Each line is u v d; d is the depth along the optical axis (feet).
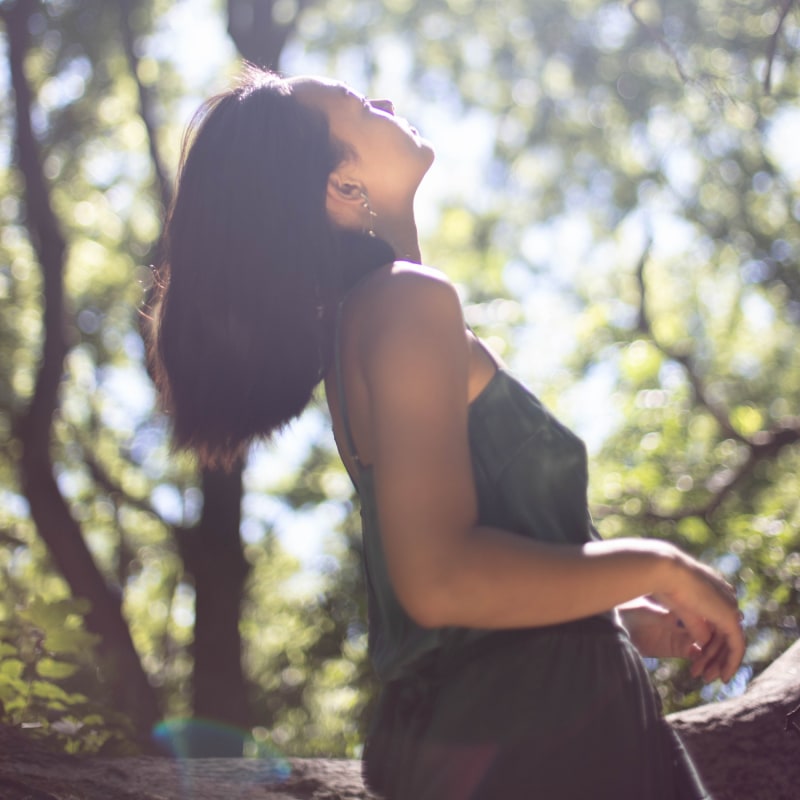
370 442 4.55
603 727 4.42
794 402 40.52
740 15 27.73
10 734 9.09
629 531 21.76
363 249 5.08
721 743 7.70
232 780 8.59
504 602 4.07
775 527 15.23
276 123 4.98
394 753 4.70
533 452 4.58
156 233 42.01
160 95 44.21
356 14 44.47
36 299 44.65
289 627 36.91
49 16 38.55
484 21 44.73
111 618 34.04
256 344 4.85
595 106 43.42
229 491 34.45
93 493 49.60
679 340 40.83
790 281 39.86
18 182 42.34
